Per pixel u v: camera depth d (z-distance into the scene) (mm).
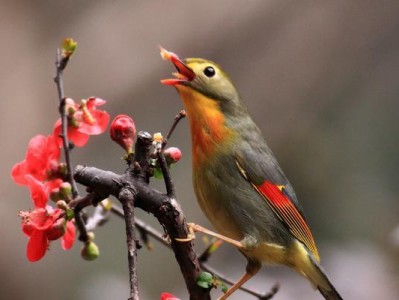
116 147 12422
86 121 6195
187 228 5438
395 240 11758
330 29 14266
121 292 11875
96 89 12312
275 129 13938
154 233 7543
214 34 13078
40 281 11656
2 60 12227
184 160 13000
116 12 12703
